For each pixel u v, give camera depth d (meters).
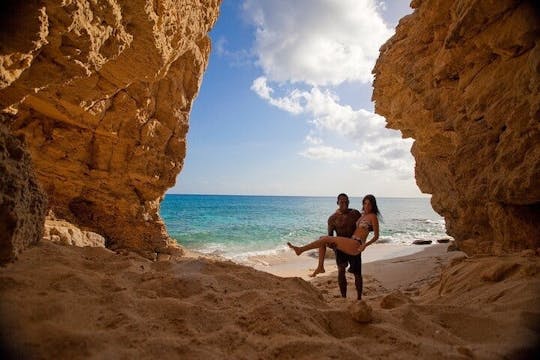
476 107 5.74
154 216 12.34
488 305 2.63
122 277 2.92
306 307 2.39
